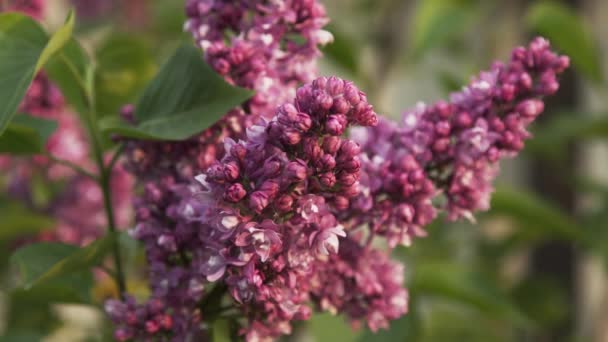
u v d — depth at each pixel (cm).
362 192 59
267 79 60
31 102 76
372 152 61
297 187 54
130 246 71
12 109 57
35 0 76
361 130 61
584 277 133
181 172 61
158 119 62
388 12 123
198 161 61
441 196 63
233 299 58
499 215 105
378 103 106
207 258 58
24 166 85
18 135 64
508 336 138
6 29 61
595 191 122
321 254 55
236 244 54
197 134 61
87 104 65
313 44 61
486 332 139
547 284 133
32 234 84
